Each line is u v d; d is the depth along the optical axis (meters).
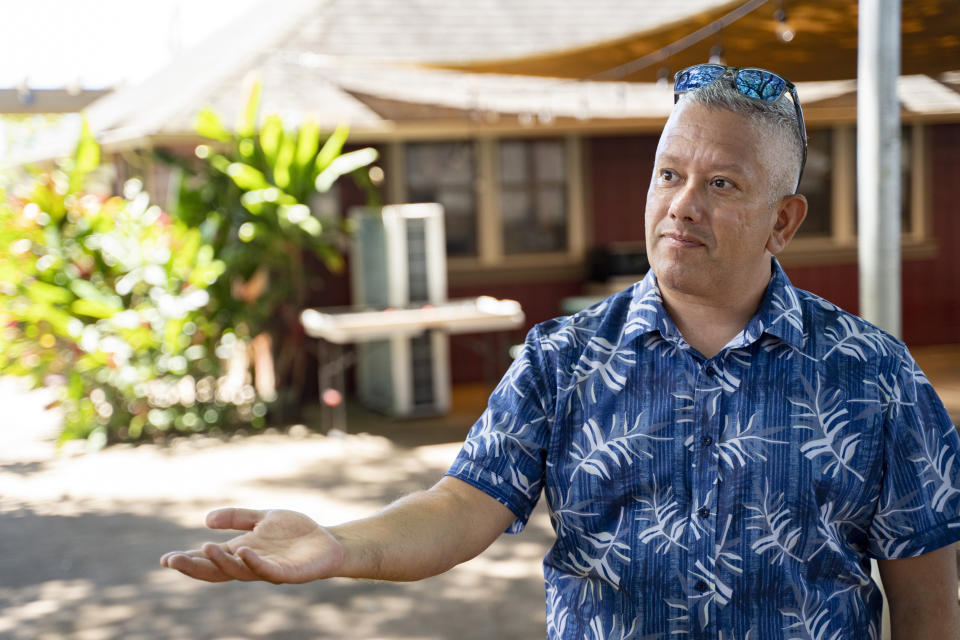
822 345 1.39
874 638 1.43
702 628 1.35
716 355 1.38
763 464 1.35
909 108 7.34
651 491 1.38
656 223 1.39
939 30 4.62
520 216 10.51
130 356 7.84
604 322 1.46
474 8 10.77
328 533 1.18
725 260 1.35
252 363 8.46
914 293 11.33
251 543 1.12
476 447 1.43
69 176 7.98
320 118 8.80
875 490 1.38
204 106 8.78
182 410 8.16
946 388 9.03
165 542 5.34
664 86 7.37
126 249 7.95
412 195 10.12
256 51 9.61
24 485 6.68
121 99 13.05
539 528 5.38
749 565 1.34
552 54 6.52
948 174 11.31
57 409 9.62
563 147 10.54
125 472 6.97
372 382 9.24
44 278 7.82
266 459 7.25
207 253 7.96
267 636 4.02
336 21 10.21
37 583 4.74
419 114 9.07
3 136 24.30
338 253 9.62
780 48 5.64
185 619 4.23
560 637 1.44
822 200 11.02
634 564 1.36
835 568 1.37
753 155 1.33
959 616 1.41
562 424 1.41
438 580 4.61
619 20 10.94
